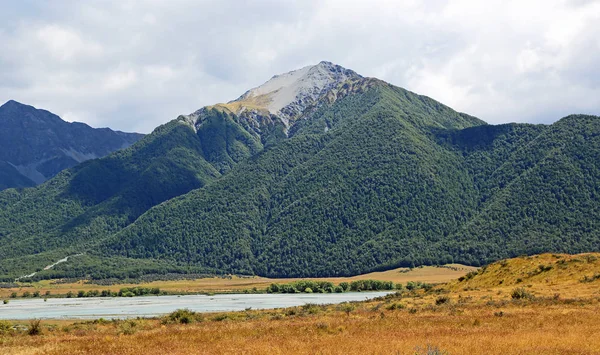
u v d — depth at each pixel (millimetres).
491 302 81438
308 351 45594
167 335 64500
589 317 61469
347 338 53406
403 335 53844
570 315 63844
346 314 83188
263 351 46406
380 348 45594
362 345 47812
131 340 60750
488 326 58594
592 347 43906
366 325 64500
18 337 73938
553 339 47438
